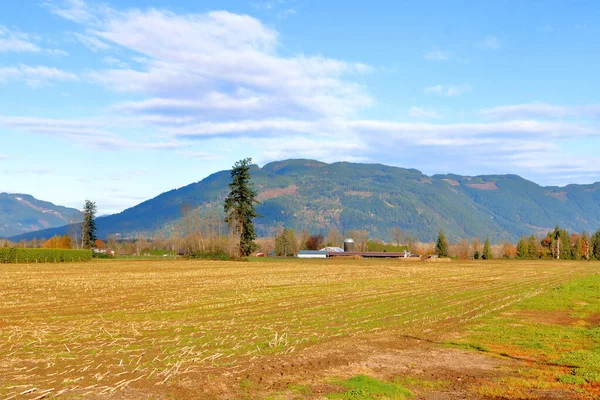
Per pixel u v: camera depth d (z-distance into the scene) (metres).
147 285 46.03
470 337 23.09
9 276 54.53
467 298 39.19
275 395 13.72
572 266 108.69
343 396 13.74
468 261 140.62
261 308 31.19
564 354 19.73
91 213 144.75
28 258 87.44
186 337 21.22
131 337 21.06
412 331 24.31
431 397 14.24
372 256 170.25
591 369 17.48
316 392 14.07
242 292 40.78
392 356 19.02
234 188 111.81
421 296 40.12
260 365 16.89
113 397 13.18
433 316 29.31
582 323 27.72
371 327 25.05
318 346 20.20
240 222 111.75
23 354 17.70
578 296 40.91
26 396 13.02
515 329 25.28
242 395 13.66
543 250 188.38
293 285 48.41
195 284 47.81
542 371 17.17
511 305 35.00
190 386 14.32
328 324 25.58
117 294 38.00
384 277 63.16
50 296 36.03
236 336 21.67
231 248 120.69
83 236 143.38
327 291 42.88
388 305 33.97
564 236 186.12
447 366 17.78
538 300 38.09
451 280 59.75
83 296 36.38
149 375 15.23
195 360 17.22
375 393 14.09
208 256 111.19
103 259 110.19
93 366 16.19
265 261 114.56
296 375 15.80
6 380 14.43
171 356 17.70
